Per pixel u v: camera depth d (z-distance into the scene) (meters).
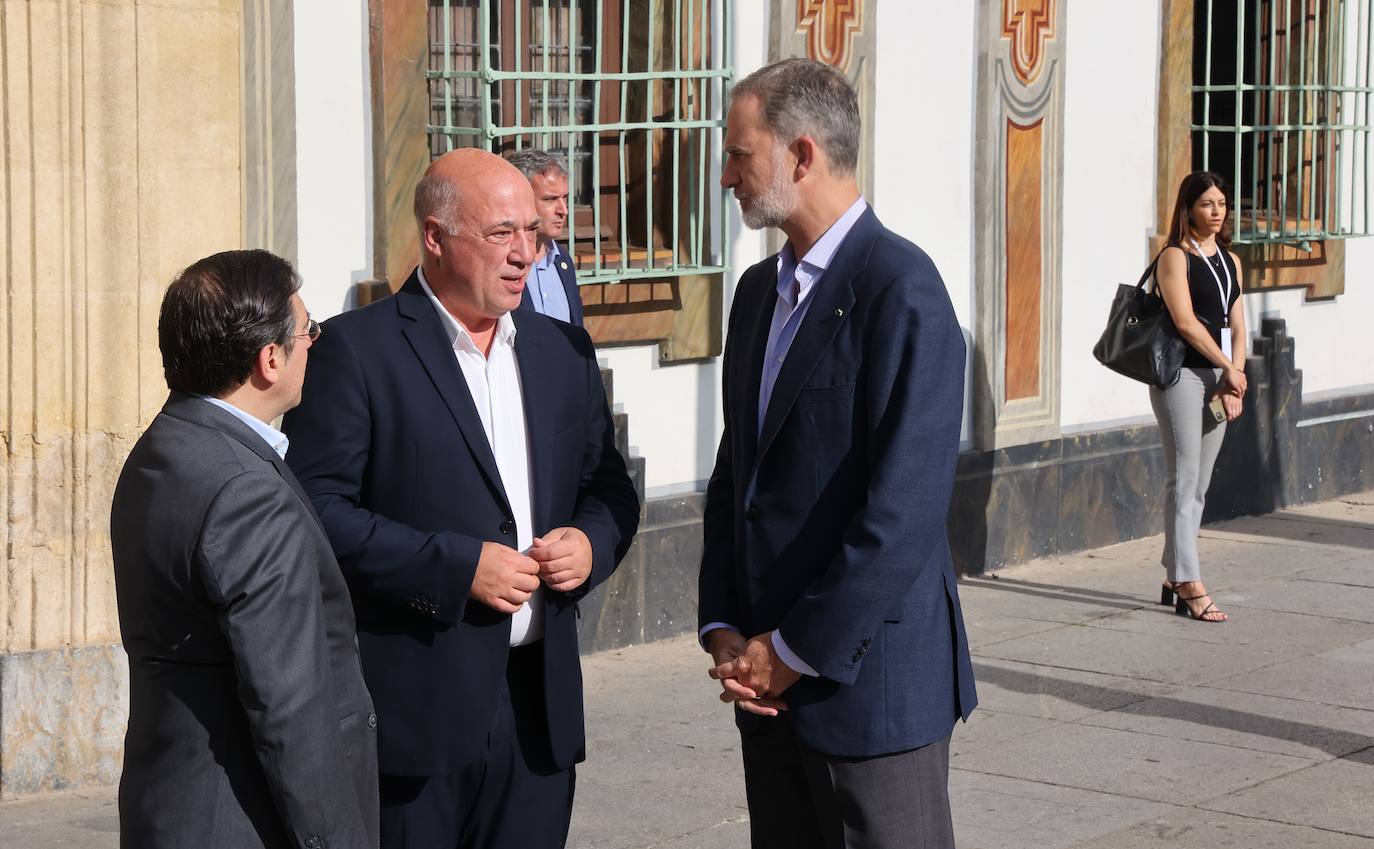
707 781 5.25
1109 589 7.83
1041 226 8.23
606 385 6.53
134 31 4.94
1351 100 9.92
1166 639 6.96
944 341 3.04
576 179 6.67
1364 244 10.22
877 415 3.04
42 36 4.82
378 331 3.19
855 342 3.08
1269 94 9.76
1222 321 7.18
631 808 5.00
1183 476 7.26
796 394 3.13
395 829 3.18
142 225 5.00
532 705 3.29
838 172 3.16
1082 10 8.41
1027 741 5.62
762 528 3.19
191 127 5.11
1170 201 8.94
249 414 2.69
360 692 2.75
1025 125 8.09
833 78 3.17
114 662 5.09
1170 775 5.26
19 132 4.81
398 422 3.15
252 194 5.45
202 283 2.64
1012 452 8.18
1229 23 9.81
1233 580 8.03
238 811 2.57
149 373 5.06
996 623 7.21
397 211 5.87
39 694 4.98
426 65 5.92
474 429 3.19
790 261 3.24
